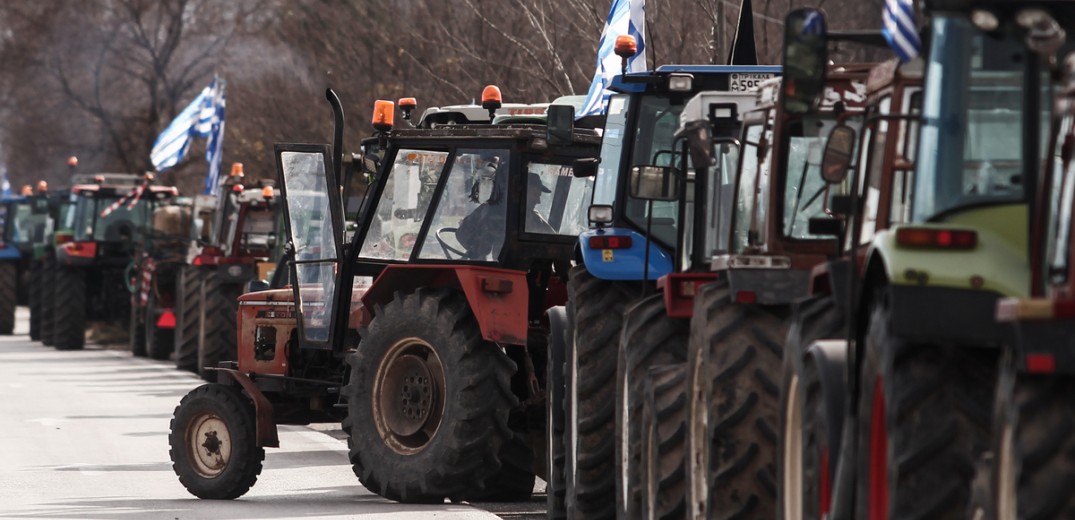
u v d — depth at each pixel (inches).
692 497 1167.6
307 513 1640.0
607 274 1441.9
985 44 818.2
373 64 3383.4
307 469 2048.5
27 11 6742.1
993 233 800.3
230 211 3565.5
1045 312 666.2
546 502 1737.2
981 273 762.2
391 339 1748.3
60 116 6929.1
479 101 2913.4
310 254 1910.7
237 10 6112.2
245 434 1764.3
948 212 812.6
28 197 5812.0
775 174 1146.0
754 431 1083.3
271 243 3383.4
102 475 1969.7
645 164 1503.4
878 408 837.8
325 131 3516.2
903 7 904.3
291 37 3641.7
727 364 1096.2
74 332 4439.0
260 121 4020.7
